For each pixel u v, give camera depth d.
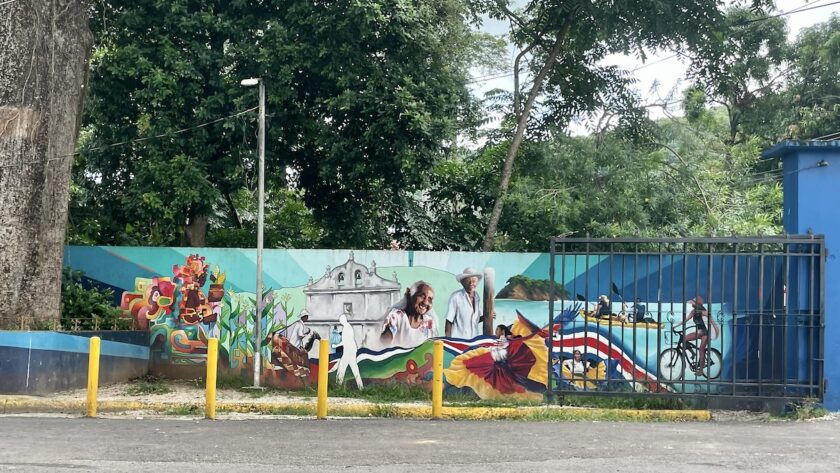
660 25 14.10
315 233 18.41
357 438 8.66
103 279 13.00
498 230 16.38
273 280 12.59
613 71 16.11
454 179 16.48
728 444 8.44
